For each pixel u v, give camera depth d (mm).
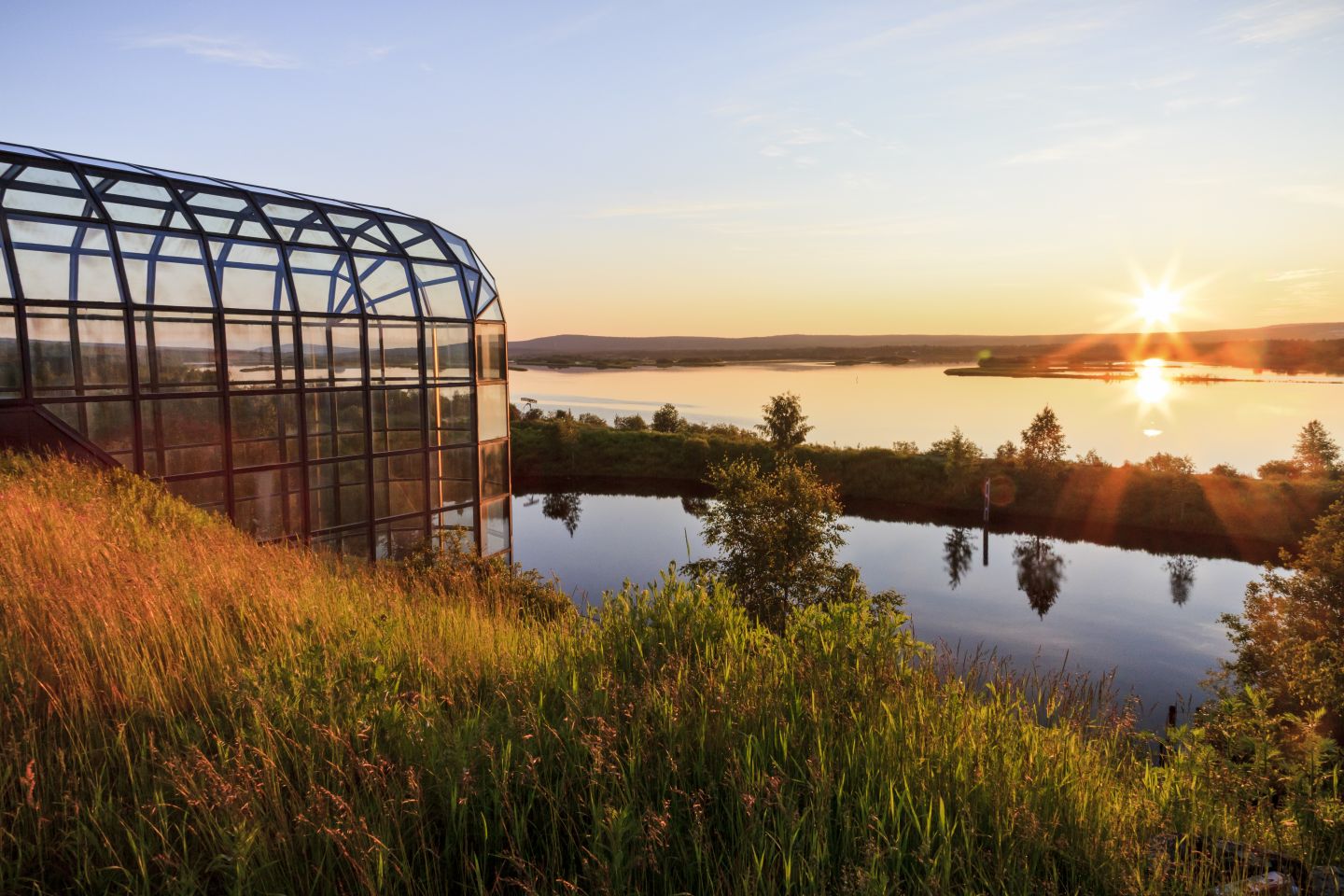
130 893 2543
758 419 117250
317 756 3291
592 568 37281
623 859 2670
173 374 13016
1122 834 3119
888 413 129625
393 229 17094
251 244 14211
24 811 2881
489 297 18203
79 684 3826
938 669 4676
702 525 46531
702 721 3570
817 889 2598
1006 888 2750
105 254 12445
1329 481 48469
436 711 3705
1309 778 3330
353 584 7496
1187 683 25609
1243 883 2848
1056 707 4375
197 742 3336
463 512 17422
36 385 11727
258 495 14023
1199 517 47938
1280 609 23734
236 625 5137
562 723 3594
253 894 2582
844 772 3186
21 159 12383
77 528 6953
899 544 44344
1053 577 37812
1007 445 57750
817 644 4527
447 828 2975
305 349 14617
